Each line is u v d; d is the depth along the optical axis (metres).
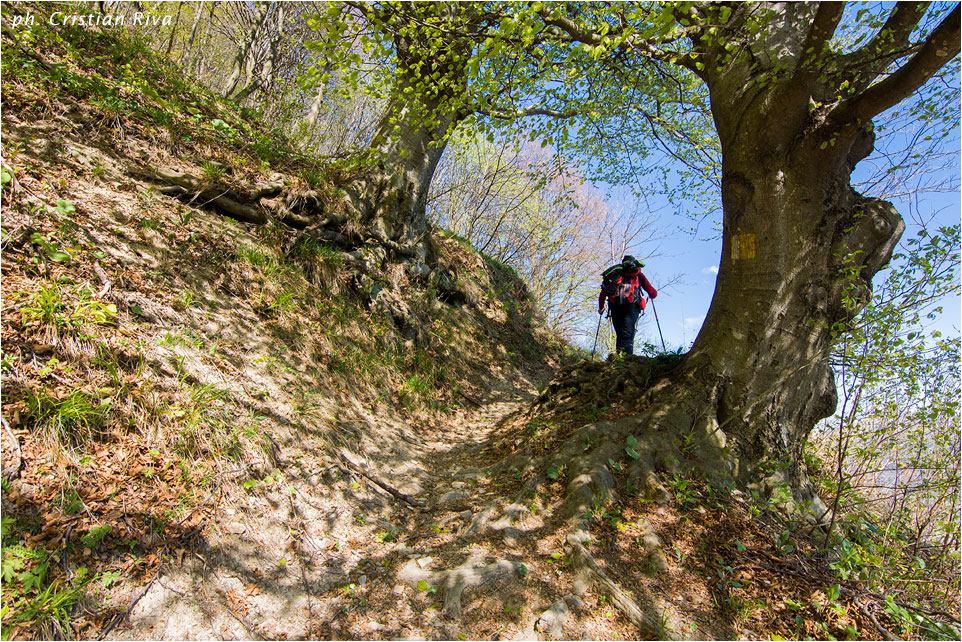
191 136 5.88
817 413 4.49
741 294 4.25
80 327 2.93
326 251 6.05
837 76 4.08
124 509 2.40
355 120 15.50
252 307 4.70
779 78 3.90
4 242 3.06
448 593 2.74
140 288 3.72
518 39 4.73
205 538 2.55
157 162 5.20
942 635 2.65
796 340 4.12
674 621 2.60
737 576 2.95
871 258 4.27
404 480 4.14
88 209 3.99
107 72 5.82
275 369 4.17
